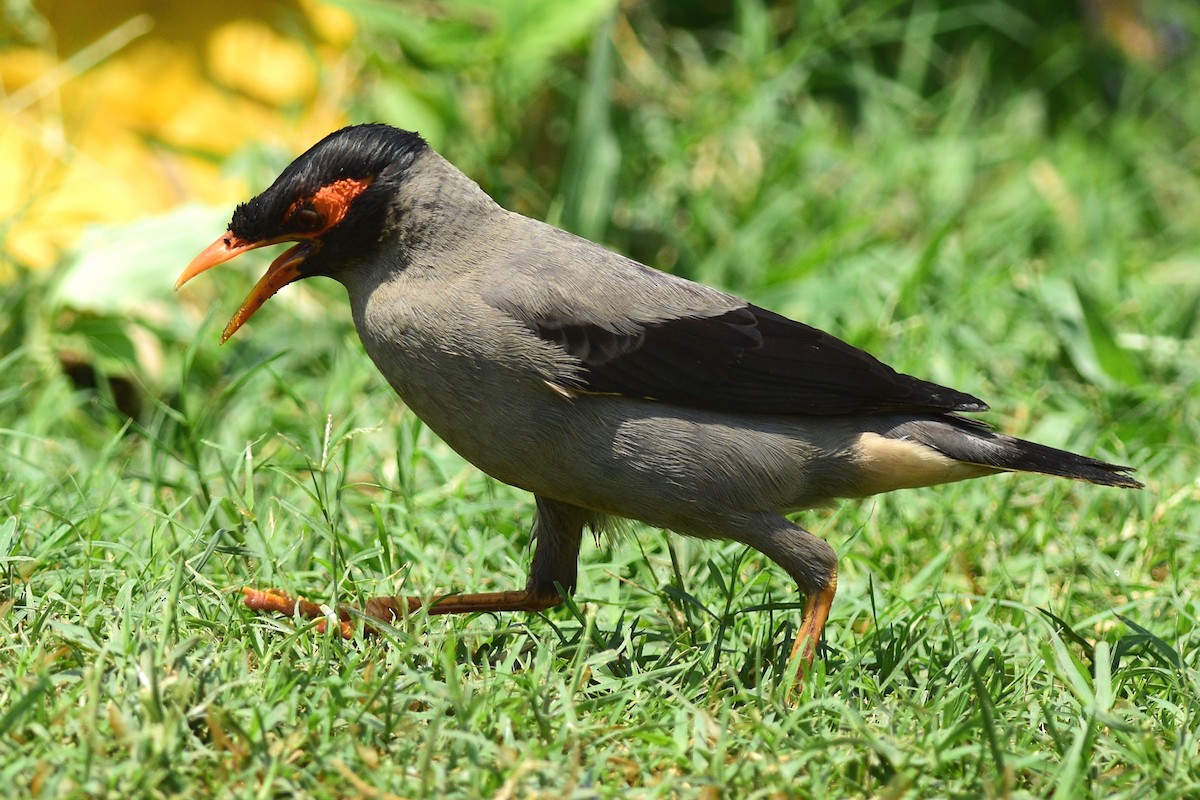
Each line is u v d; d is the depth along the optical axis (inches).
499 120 592.7
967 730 289.4
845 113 694.5
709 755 284.4
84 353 508.7
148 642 297.9
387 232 346.3
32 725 269.7
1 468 417.7
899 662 333.4
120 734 266.5
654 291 349.1
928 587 388.2
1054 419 483.8
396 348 344.2
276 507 394.6
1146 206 665.6
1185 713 312.3
